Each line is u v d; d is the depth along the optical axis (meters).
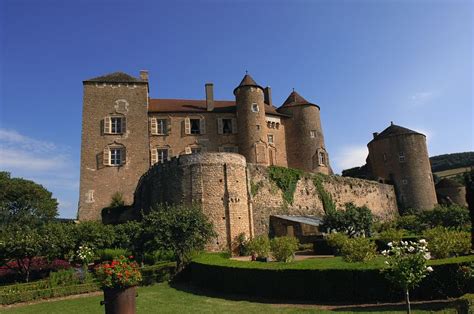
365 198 46.16
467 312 9.52
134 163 40.72
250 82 44.25
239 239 29.48
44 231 24.83
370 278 13.30
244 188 31.52
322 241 27.98
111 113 41.69
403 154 52.88
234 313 12.98
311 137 46.94
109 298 11.76
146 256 25.98
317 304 13.50
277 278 15.02
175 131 43.03
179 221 22.19
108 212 36.78
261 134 42.91
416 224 40.22
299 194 38.19
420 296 12.83
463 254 17.98
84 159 39.97
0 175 48.28
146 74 44.66
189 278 21.16
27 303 17.59
